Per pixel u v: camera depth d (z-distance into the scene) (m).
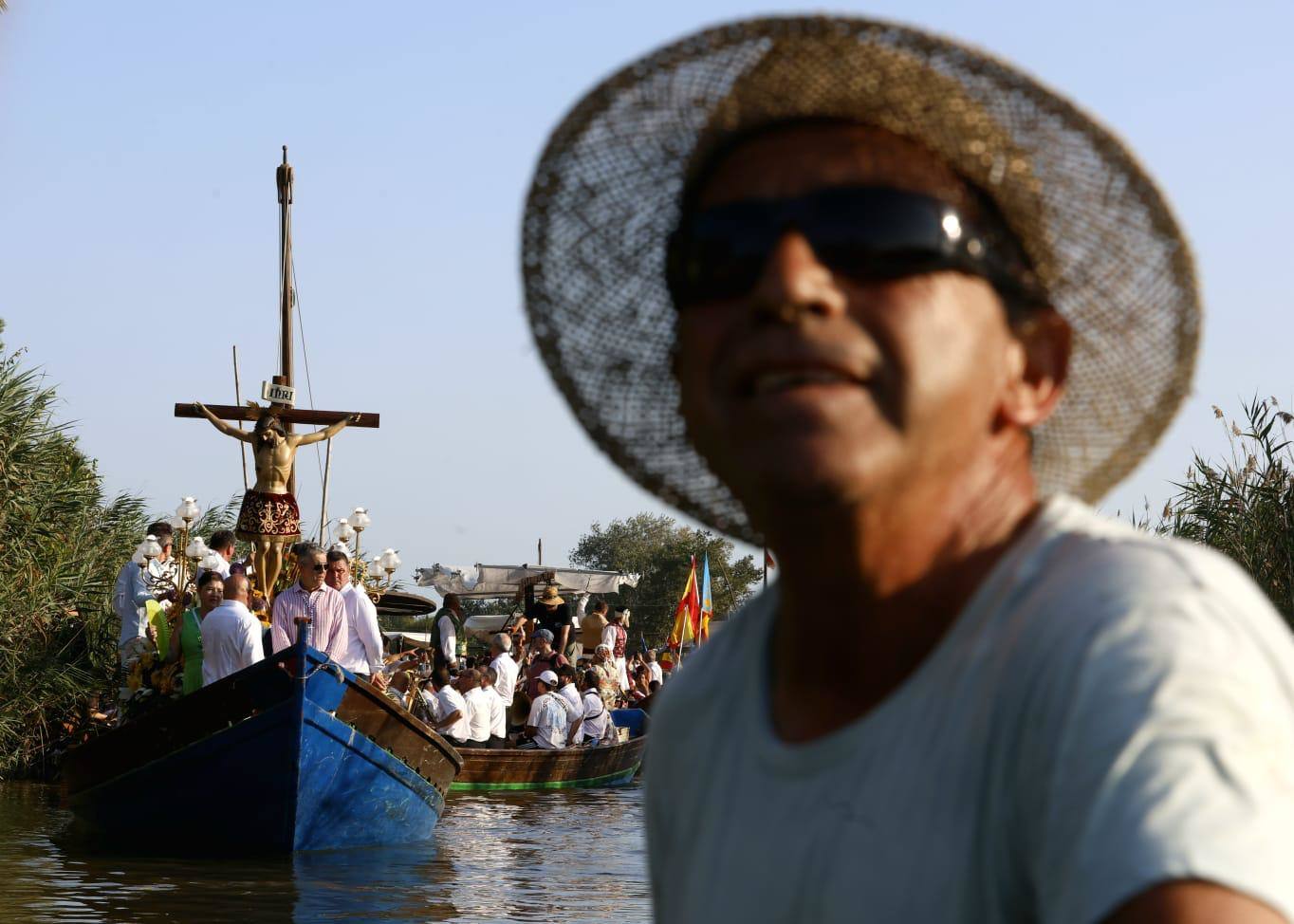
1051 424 1.29
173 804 11.55
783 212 1.08
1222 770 0.78
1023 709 0.92
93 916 8.16
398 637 22.91
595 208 1.36
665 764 1.31
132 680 12.76
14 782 17.28
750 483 1.08
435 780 12.81
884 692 1.08
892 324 1.05
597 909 8.91
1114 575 0.92
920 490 1.06
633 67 1.23
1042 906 0.87
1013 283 1.13
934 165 1.12
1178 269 1.17
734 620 1.32
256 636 11.81
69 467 18.22
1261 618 0.89
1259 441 10.34
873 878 0.98
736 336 1.10
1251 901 0.74
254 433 16.27
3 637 16.70
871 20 1.10
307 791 11.31
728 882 1.11
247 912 8.49
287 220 24.44
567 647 23.58
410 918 8.40
